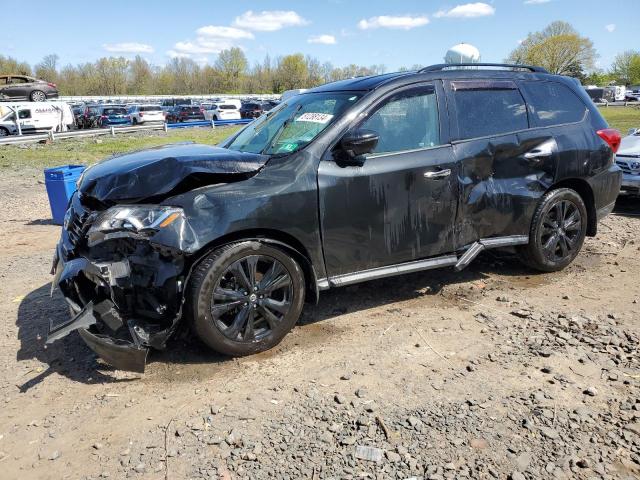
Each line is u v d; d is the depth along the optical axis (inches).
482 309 177.5
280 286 149.4
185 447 112.1
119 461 108.8
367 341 156.6
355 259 161.3
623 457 106.7
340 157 156.0
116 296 140.2
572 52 3602.4
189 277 136.6
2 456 111.7
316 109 170.6
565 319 167.2
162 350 151.3
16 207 382.9
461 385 132.6
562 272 211.3
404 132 168.7
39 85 1296.8
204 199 138.0
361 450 109.6
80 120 1434.5
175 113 1656.0
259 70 4131.4
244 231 144.3
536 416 119.5
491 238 188.4
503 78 193.5
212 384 135.4
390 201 163.0
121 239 139.2
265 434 115.3
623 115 1477.6
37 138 894.4
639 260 224.2
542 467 104.2
